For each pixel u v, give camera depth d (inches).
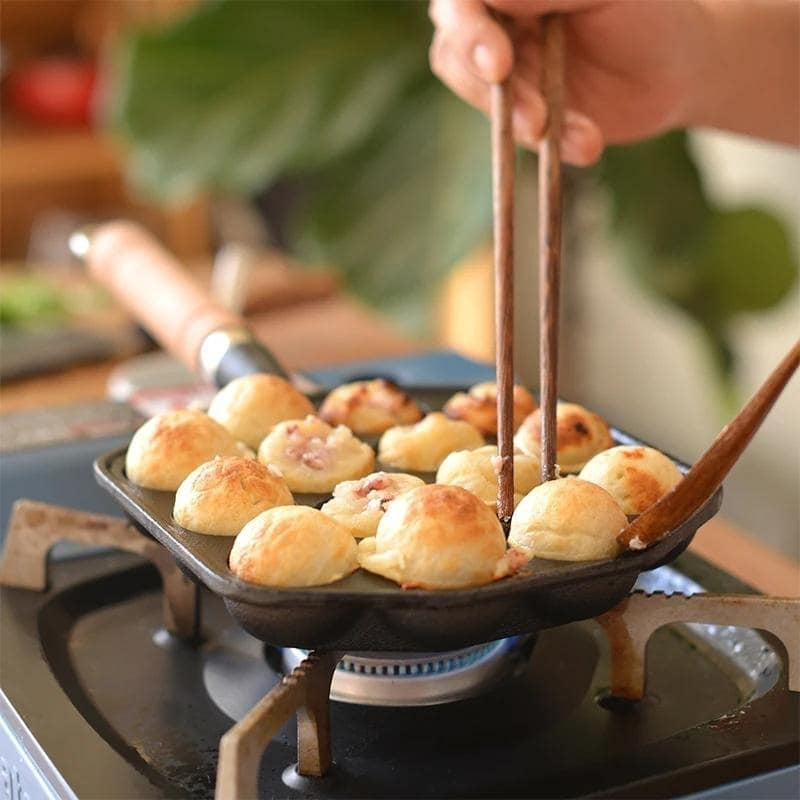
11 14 94.1
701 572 31.7
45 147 87.6
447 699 29.0
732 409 67.7
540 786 26.6
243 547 25.6
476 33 29.7
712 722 27.6
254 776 24.7
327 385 38.3
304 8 58.4
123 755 27.5
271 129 59.2
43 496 34.1
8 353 52.4
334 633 25.5
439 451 30.4
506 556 25.6
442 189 57.9
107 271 36.4
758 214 63.2
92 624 31.6
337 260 58.1
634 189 63.1
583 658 30.2
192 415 29.3
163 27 58.5
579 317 79.7
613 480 28.0
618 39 34.3
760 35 35.4
